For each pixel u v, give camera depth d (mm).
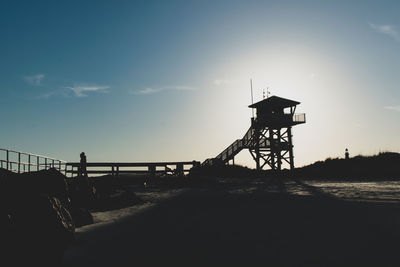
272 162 42156
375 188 20078
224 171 40250
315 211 11648
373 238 7508
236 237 8188
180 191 23344
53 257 6391
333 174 33625
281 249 6949
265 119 40906
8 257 5715
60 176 11047
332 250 6727
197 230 9242
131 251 7188
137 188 26000
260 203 14742
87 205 14930
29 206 6789
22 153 15891
